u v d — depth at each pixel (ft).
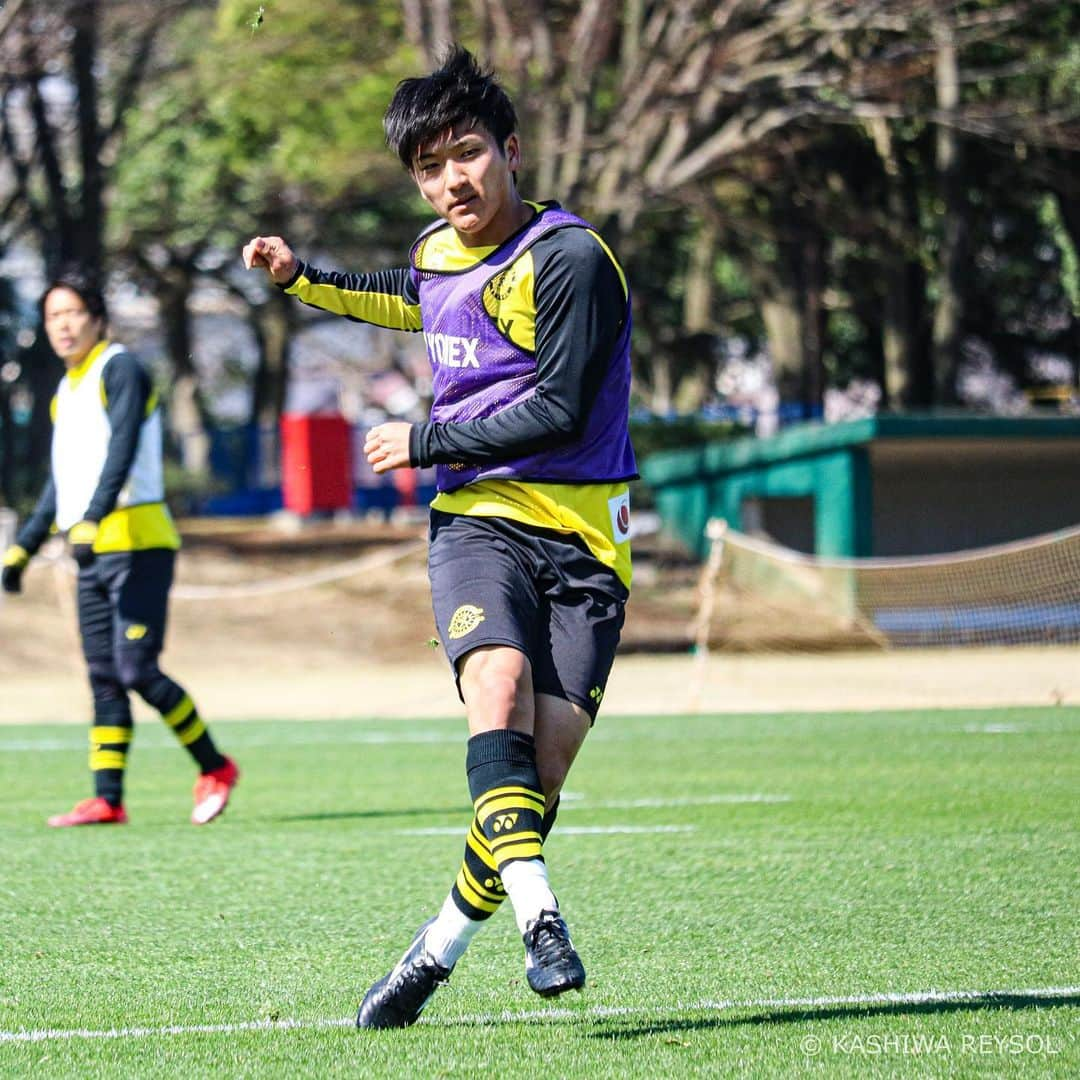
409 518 433.89
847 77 255.29
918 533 282.36
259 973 53.47
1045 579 257.55
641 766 119.44
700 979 51.75
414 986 45.09
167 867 76.07
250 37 307.78
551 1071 40.42
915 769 114.62
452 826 90.43
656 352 442.50
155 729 161.38
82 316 86.84
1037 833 83.76
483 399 45.65
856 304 415.64
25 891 69.77
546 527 45.03
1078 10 295.69
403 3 241.14
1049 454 281.74
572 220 44.91
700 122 261.44
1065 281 364.79
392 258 399.44
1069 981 50.85
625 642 248.32
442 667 243.19
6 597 255.09
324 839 85.30
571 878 71.67
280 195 369.91
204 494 449.06
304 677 230.89
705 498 296.51
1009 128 273.33
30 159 348.59
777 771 114.93
